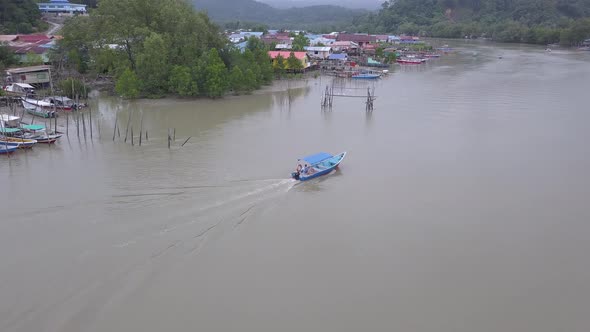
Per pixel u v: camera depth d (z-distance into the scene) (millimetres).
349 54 167750
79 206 38500
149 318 26125
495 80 114062
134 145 56500
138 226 35344
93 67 95812
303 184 45094
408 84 110062
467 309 27938
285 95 93688
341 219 38312
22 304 26469
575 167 51688
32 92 78875
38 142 55469
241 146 57031
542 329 26547
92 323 25391
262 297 28312
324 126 68250
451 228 37375
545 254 34000
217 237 34500
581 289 30078
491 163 52812
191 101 84188
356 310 27516
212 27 101500
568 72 127000
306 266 31547
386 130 66438
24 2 139750
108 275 29391
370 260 32562
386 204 41406
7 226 35000
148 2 89188
